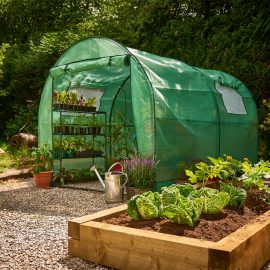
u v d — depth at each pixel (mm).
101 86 8461
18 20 15906
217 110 6832
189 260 2480
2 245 3436
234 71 9227
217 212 3295
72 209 5109
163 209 2967
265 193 3914
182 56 10258
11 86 12758
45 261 3010
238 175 6117
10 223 4297
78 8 15617
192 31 10500
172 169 5840
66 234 3811
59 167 7387
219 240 2703
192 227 2939
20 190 6633
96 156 7773
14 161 9422
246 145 7848
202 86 6746
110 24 12289
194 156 6254
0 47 13578
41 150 6977
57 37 12648
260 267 2861
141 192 5410
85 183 7539
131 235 2729
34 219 4512
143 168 5457
